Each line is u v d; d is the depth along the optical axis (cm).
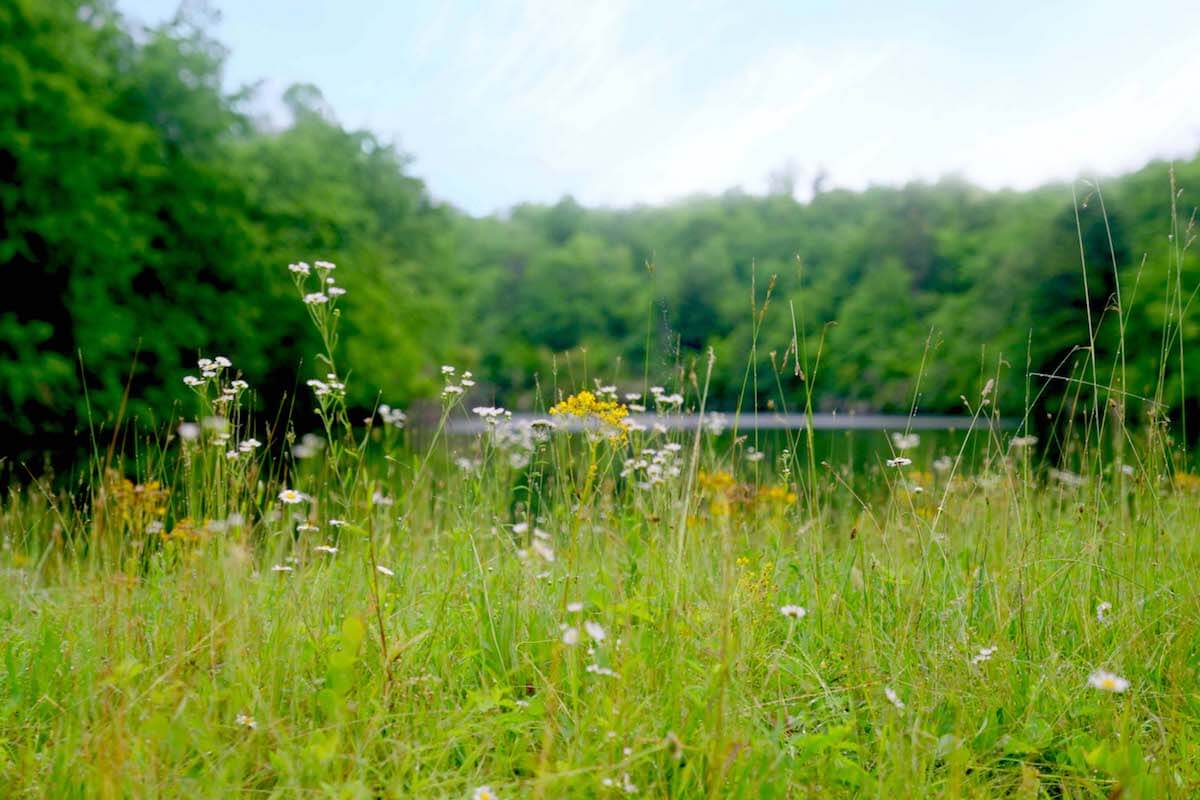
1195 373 1377
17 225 1212
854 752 195
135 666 191
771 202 5547
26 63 1230
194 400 1374
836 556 307
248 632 217
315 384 227
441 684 208
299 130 2533
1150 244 1582
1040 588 256
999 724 207
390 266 2538
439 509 330
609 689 194
